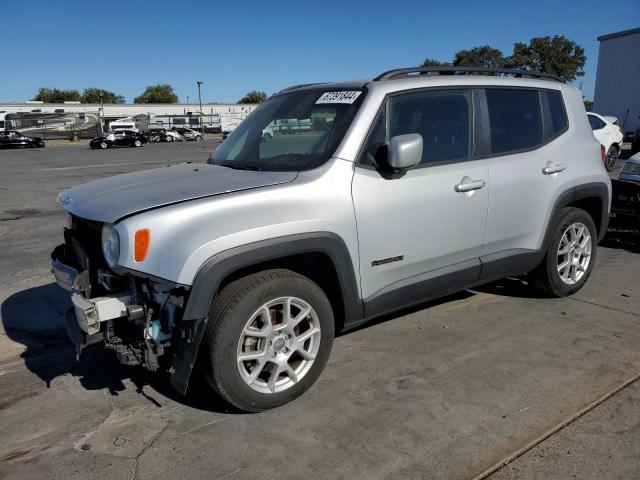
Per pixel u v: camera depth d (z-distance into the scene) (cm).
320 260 320
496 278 416
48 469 262
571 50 4938
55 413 311
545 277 456
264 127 384
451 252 373
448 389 327
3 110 7369
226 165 370
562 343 387
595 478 248
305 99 380
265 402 299
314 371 317
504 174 395
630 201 615
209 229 269
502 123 406
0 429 297
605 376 338
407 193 340
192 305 263
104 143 4341
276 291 290
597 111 3225
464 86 387
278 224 287
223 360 279
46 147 4756
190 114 7700
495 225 395
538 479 248
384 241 333
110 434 289
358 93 348
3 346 405
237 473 256
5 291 537
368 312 339
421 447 272
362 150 328
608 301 470
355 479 251
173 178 331
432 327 420
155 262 264
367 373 349
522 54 5034
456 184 365
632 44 2989
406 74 374
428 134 362
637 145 1880
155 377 351
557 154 436
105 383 345
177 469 260
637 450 266
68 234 325
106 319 273
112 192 315
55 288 541
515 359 364
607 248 663
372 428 289
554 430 283
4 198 1275
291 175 315
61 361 378
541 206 425
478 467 256
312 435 284
